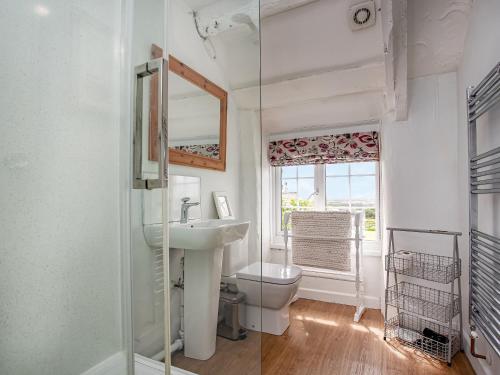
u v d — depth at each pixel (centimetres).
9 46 96
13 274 98
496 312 122
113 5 134
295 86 222
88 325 122
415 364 173
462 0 152
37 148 105
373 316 246
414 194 229
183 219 160
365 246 281
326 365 172
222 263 164
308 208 315
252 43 154
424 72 220
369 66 191
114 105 134
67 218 115
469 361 175
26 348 101
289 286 194
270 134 323
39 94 105
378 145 273
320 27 167
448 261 213
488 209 149
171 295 152
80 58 120
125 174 138
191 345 151
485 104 140
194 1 162
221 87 164
